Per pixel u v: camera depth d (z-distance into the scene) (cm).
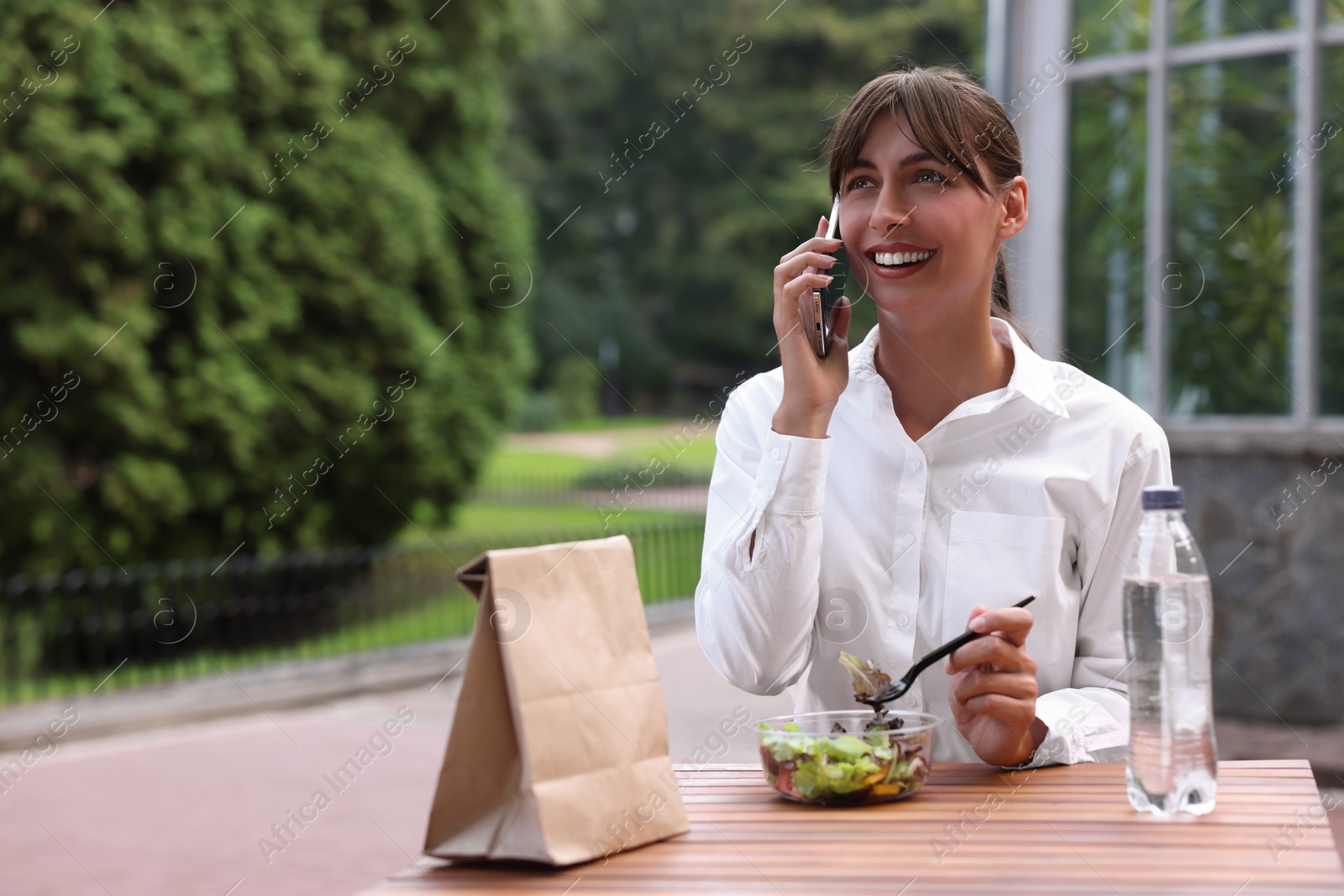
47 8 829
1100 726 148
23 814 498
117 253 874
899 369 168
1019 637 139
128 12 877
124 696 718
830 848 115
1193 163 455
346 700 758
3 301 842
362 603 998
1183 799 120
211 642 878
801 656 165
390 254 1083
